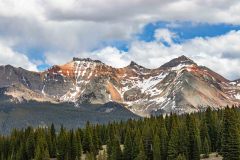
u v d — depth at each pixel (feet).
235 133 459.73
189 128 558.97
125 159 568.41
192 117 565.94
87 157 577.84
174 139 531.91
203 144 562.66
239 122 532.73
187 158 535.19
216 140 590.14
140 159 542.16
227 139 465.88
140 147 553.23
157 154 549.95
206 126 592.19
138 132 597.93
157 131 590.14
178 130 562.66
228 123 468.75
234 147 457.27
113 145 589.73
